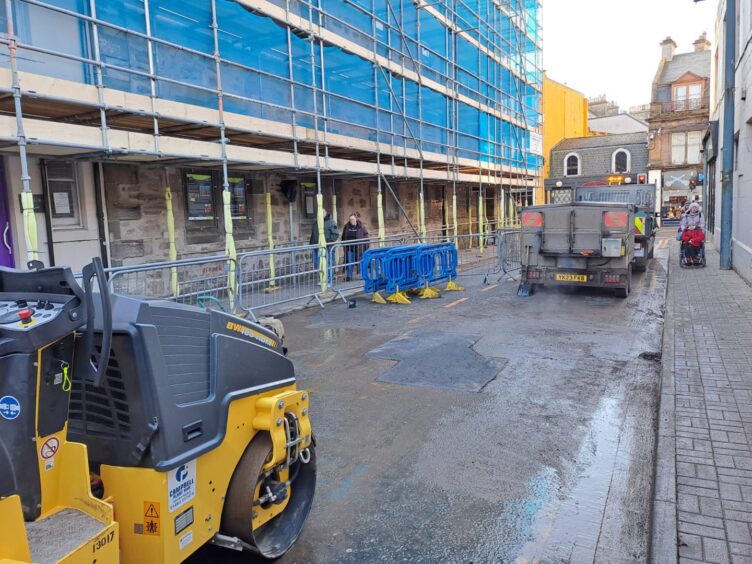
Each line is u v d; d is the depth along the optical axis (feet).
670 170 143.64
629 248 38.99
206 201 41.68
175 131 36.24
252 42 37.22
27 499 7.45
